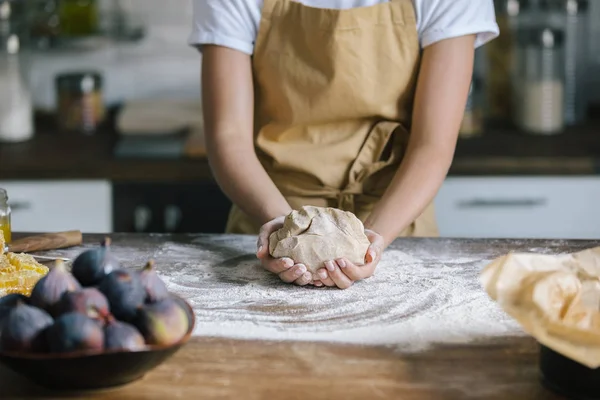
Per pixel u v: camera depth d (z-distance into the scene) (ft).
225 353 4.51
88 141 10.71
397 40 6.66
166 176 9.88
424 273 5.70
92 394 4.09
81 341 3.83
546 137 10.71
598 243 6.29
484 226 9.95
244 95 6.76
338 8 6.75
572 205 9.87
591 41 11.79
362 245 5.54
